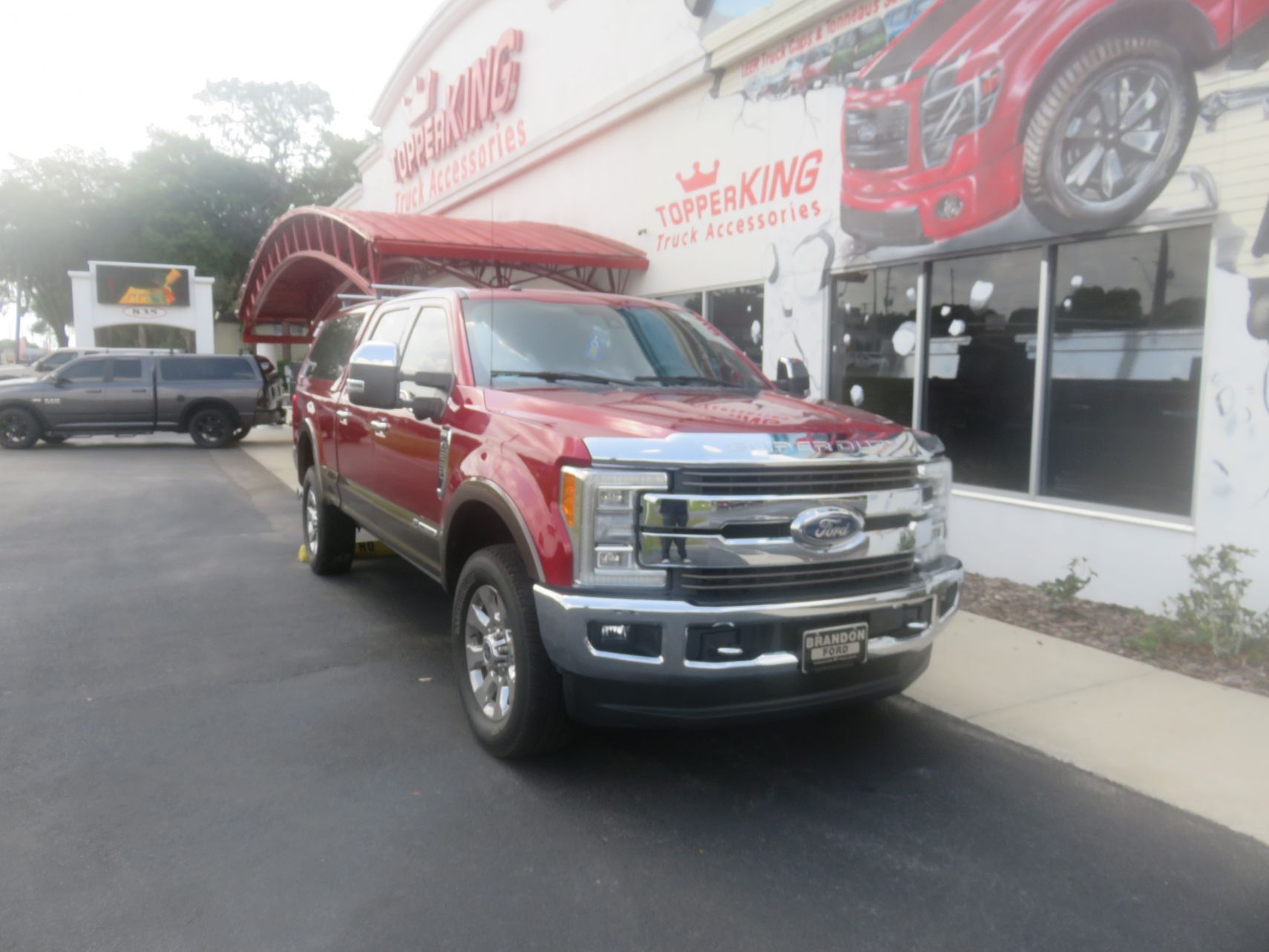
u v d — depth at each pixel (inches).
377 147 908.0
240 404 797.2
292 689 201.3
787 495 143.2
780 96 379.9
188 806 148.1
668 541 139.3
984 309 300.8
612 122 495.8
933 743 176.9
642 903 123.9
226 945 113.3
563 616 140.6
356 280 494.3
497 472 160.4
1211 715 188.2
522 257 458.3
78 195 1983.3
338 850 135.7
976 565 300.7
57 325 2213.3
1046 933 118.9
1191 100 235.0
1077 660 220.1
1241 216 227.1
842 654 145.9
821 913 122.3
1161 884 130.6
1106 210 256.7
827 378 364.5
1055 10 266.2
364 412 242.5
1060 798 155.6
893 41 322.3
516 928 117.8
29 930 115.2
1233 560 221.1
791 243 378.3
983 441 303.6
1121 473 261.6
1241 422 229.3
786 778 162.2
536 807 149.6
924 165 312.8
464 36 686.5
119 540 370.3
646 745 174.7
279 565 324.8
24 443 761.0
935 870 133.6
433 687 203.5
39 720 182.4
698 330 223.0
